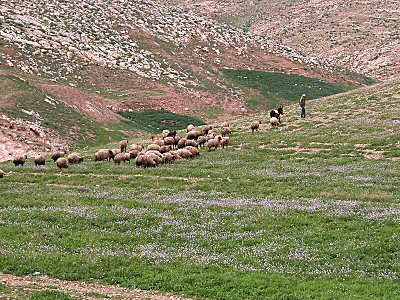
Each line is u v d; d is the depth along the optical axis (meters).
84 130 66.50
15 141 54.72
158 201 25.66
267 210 23.14
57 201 26.27
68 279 16.47
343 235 19.53
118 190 29.12
